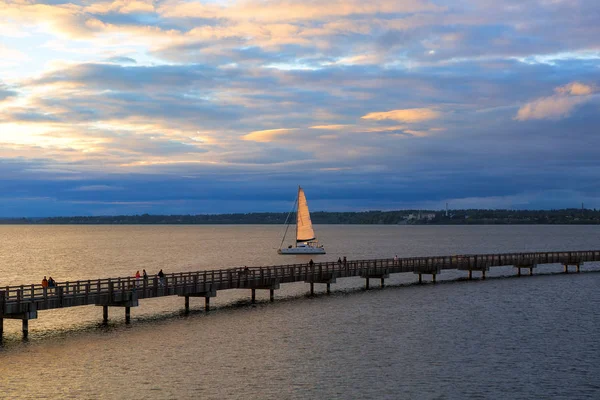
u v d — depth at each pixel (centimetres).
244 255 14662
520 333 4516
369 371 3559
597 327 4719
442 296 6444
